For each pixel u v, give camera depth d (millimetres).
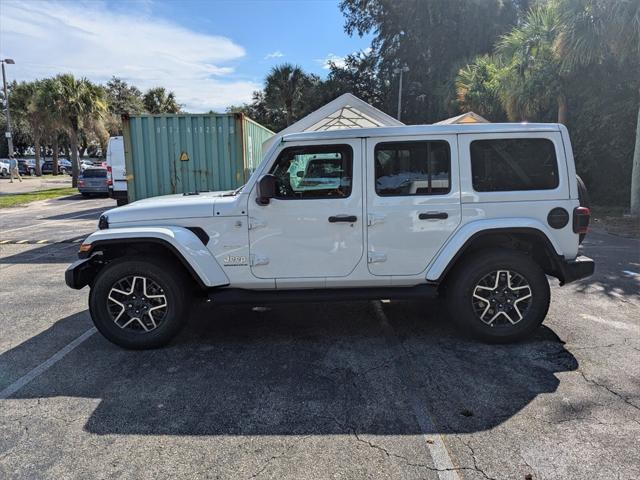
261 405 3320
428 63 33250
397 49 35031
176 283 4289
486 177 4266
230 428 3041
